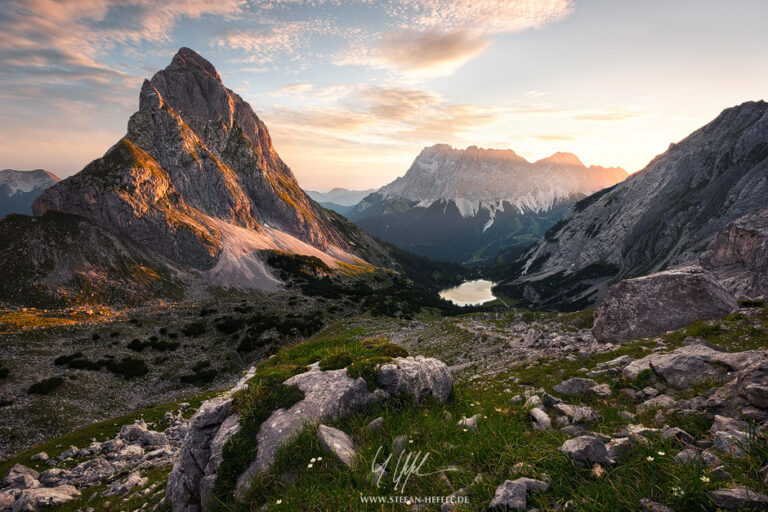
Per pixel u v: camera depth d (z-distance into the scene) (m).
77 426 63.72
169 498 9.21
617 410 8.54
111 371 86.12
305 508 5.55
